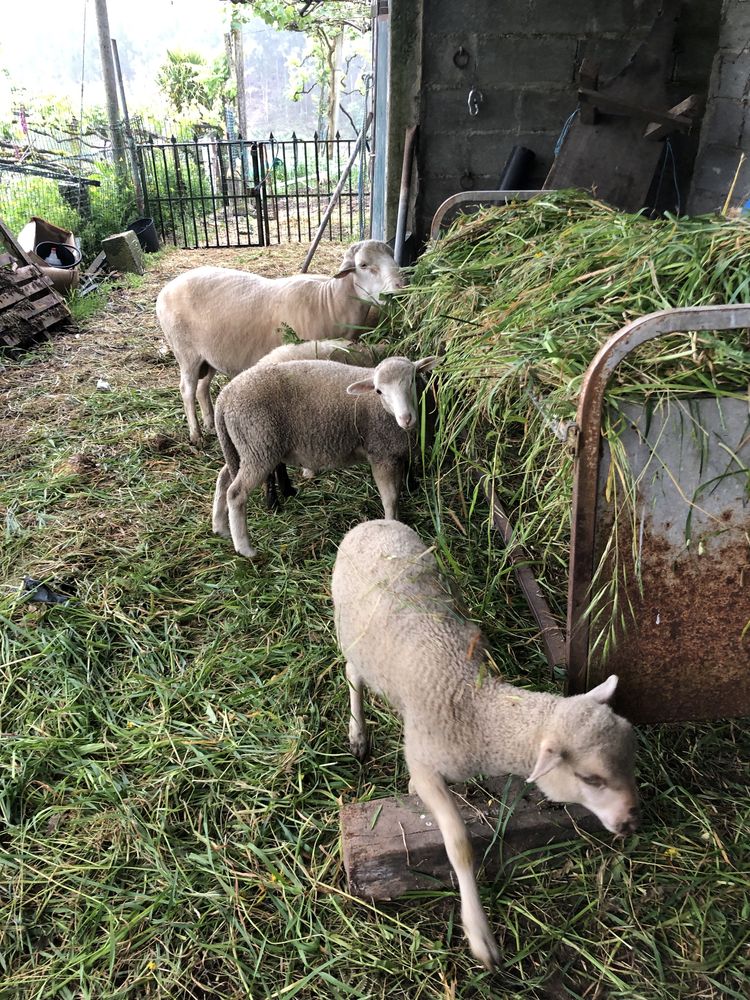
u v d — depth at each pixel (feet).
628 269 8.50
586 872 7.55
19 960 7.13
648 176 16.38
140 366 22.40
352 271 15.76
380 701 9.80
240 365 16.57
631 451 6.67
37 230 30.96
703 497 6.87
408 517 13.33
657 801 8.18
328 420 11.93
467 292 11.52
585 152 16.44
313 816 8.34
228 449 12.62
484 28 17.44
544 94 18.11
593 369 6.25
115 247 34.30
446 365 10.33
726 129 16.84
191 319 16.30
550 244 11.02
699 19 16.75
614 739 6.35
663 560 7.12
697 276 7.72
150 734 9.37
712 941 6.95
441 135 18.61
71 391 20.31
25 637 10.89
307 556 12.80
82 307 27.76
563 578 11.10
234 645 10.85
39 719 9.62
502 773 7.22
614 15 17.30
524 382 8.04
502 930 7.14
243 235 47.09
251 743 9.23
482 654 7.61
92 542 13.20
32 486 14.99
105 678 10.36
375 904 7.49
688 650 7.60
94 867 7.86
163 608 11.64
